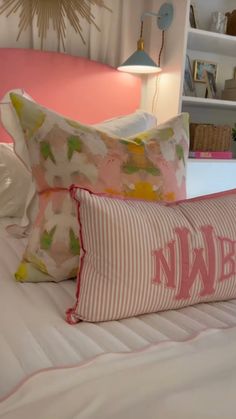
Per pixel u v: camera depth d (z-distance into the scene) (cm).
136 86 195
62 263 96
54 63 174
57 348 69
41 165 101
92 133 103
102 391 54
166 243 82
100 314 79
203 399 54
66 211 97
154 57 197
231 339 72
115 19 192
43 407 52
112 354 65
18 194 144
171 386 57
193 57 219
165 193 104
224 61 229
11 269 106
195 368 61
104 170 99
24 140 113
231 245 90
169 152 110
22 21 173
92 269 80
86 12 183
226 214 93
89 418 50
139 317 84
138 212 83
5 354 68
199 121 228
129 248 79
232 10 224
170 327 79
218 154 198
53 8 176
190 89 212
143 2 196
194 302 88
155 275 80
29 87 171
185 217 89
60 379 58
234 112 239
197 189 215
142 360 63
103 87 186
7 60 166
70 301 89
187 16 173
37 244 98
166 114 191
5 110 121
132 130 140
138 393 55
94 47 189
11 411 51
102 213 79
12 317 80
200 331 75
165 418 50
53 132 100
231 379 59
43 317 81
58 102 177
